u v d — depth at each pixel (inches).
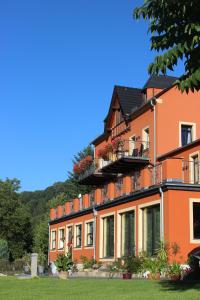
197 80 308.0
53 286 605.0
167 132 1140.5
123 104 1318.9
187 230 813.2
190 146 1011.9
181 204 820.0
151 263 761.0
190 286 538.6
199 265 673.0
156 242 853.8
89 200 1248.8
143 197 916.0
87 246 1219.2
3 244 1624.0
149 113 1171.9
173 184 819.4
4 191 2255.2
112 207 1067.9
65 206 1455.5
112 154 1273.4
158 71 315.9
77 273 1014.4
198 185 831.7
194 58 316.2
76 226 1337.4
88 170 1371.8
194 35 311.1
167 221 814.5
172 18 319.3
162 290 510.9
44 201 4045.3
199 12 313.9
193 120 1167.0
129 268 822.5
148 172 931.3
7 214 2209.6
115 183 1100.5
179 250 791.7
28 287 601.0
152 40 327.6
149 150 1154.7
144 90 1278.3
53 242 1569.9
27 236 2287.2
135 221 941.2
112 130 1406.3
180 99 1167.0
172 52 310.5
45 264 1577.3
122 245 1013.8
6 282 686.5
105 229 1123.3
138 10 324.2
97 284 609.3
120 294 495.2
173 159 854.5
